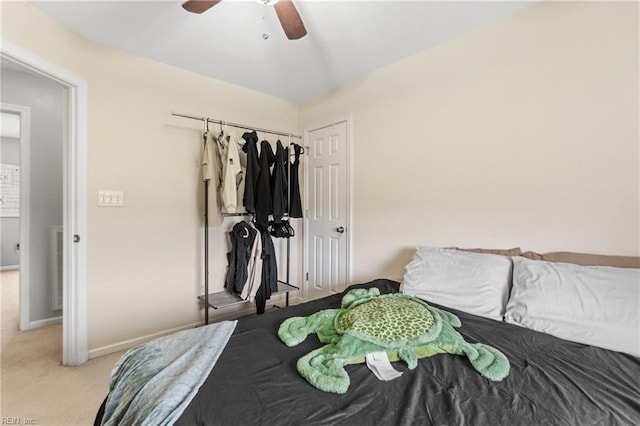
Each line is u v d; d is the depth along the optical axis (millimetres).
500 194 1834
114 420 834
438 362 1049
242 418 762
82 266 2057
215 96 2762
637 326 1107
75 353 2029
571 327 1220
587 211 1525
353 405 815
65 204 2033
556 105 1616
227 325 1334
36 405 1627
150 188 2396
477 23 1882
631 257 1384
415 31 1970
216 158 2562
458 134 2029
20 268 2582
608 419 779
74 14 1806
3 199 4902
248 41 2113
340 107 2910
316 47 2188
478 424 744
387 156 2484
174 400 809
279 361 1052
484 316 1470
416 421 753
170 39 2090
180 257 2572
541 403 826
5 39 1583
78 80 2010
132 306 2320
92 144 2113
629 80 1402
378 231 2562
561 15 1596
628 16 1404
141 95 2340
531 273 1465
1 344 2330
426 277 1783
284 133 3098
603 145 1475
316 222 3213
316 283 3217
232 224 2902
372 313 1272
